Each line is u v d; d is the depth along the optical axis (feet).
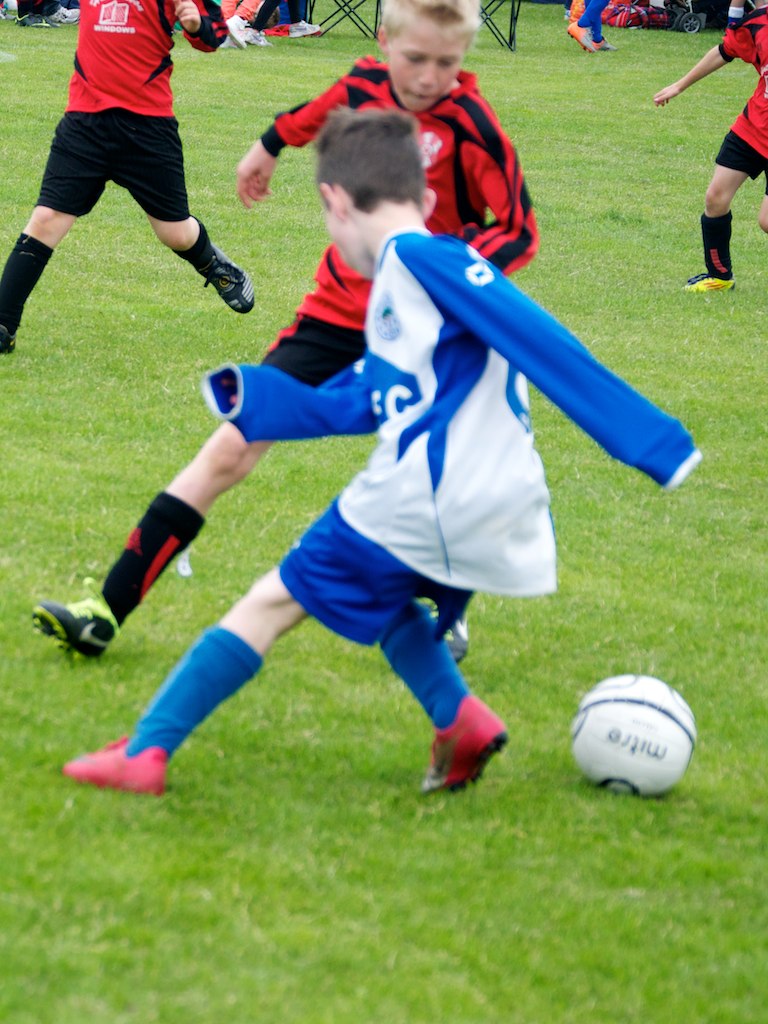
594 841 34.19
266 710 39.50
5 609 43.75
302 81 171.32
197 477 40.47
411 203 33.12
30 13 197.16
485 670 44.09
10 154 118.52
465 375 31.68
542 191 129.08
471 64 201.16
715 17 253.24
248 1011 25.96
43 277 86.99
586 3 219.41
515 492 31.76
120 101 67.87
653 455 30.12
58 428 61.31
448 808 35.04
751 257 112.68
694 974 29.09
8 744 35.40
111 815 32.32
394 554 31.71
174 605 45.83
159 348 75.10
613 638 47.21
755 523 59.47
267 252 98.89
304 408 31.55
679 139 156.97
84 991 25.99
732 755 39.88
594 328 87.92
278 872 30.83
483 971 28.25
